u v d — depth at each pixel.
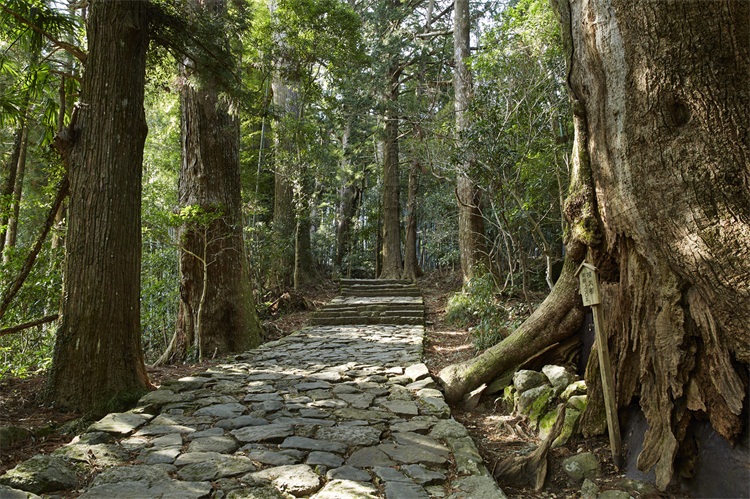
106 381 4.91
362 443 3.56
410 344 8.28
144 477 2.88
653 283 3.30
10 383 5.55
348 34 10.73
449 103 15.78
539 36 7.82
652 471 3.25
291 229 15.98
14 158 8.50
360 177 20.42
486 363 5.16
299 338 9.09
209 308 8.45
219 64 6.82
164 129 17.95
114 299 5.05
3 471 3.25
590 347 4.75
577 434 3.91
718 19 2.95
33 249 5.91
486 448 4.00
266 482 2.86
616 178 3.39
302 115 14.14
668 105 3.11
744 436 2.85
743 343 2.83
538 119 7.97
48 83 6.33
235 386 5.25
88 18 5.26
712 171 2.96
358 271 23.66
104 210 5.08
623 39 3.25
